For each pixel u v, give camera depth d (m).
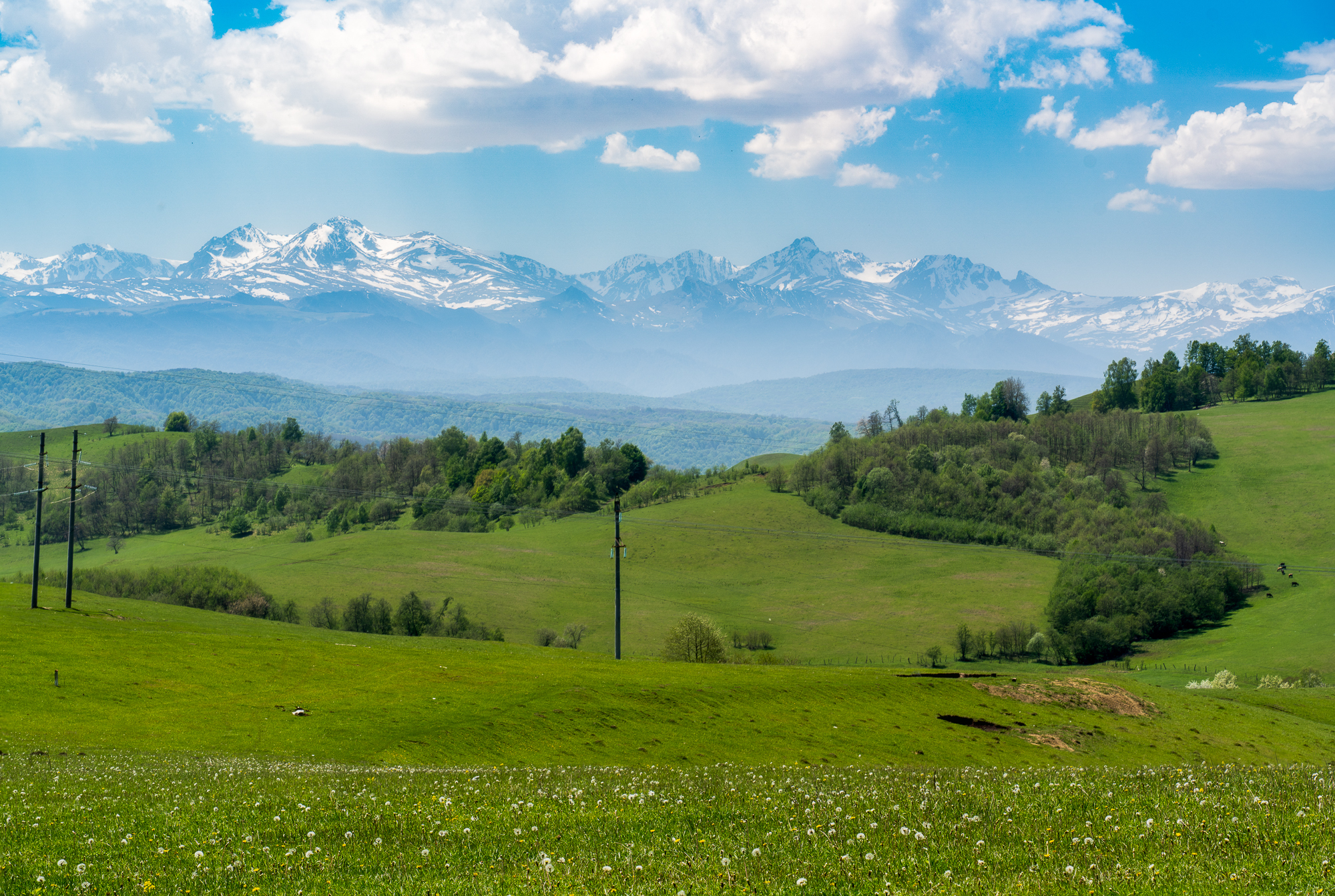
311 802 20.38
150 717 48.62
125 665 58.34
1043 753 57.22
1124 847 14.90
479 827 17.34
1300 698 83.81
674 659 103.75
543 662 72.06
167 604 117.38
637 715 56.28
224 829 17.08
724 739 53.69
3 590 94.31
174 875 13.76
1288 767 28.22
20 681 51.94
